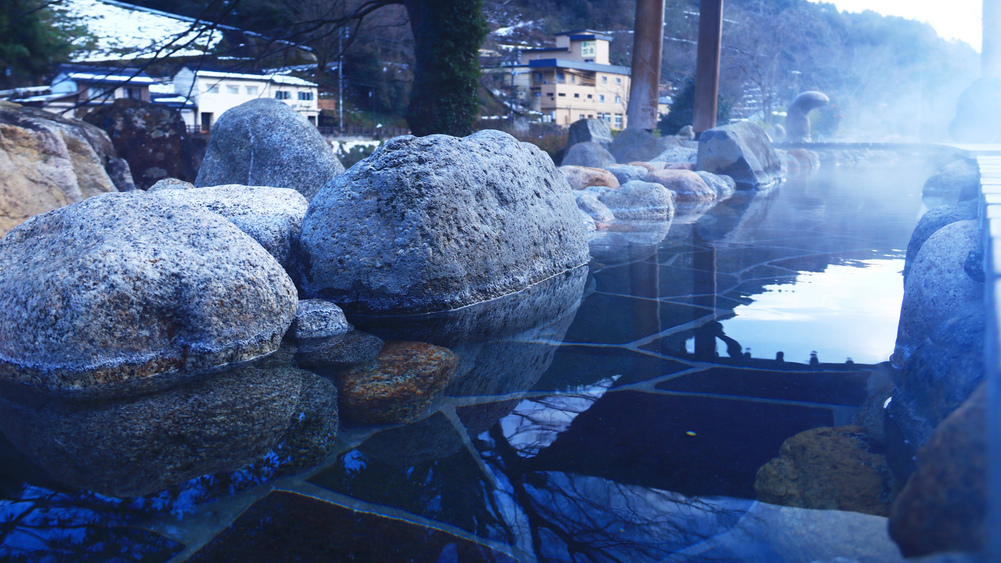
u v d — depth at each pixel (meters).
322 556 1.46
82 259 2.77
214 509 1.68
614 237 6.50
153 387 2.61
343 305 3.85
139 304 2.77
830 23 49.34
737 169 12.25
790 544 1.45
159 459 1.97
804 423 2.11
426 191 3.80
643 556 1.43
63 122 7.38
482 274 4.10
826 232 6.62
